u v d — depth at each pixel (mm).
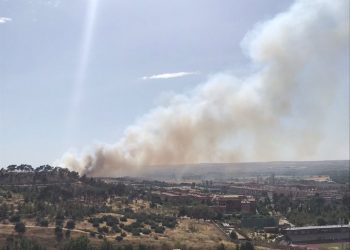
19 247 191625
